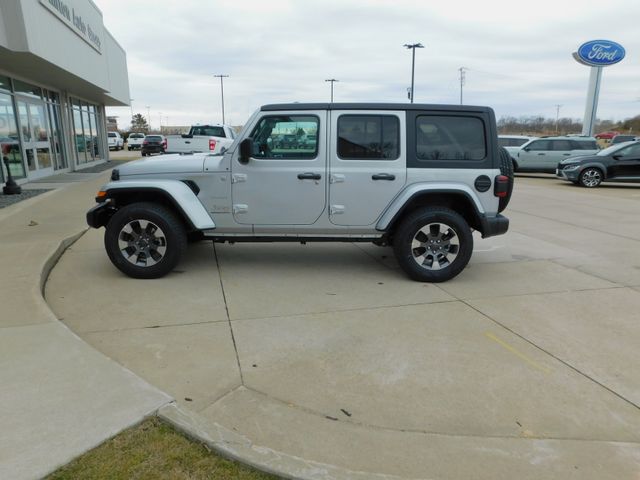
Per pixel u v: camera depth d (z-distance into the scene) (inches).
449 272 213.0
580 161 629.9
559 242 299.4
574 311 183.3
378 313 179.2
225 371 135.0
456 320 173.5
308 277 221.9
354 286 209.9
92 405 108.8
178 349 147.6
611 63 1034.7
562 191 579.2
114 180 214.1
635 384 131.9
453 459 100.8
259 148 210.1
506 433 110.1
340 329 164.4
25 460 90.8
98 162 942.4
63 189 495.5
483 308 185.5
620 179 616.1
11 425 100.9
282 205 211.0
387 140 209.0
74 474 88.4
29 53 415.2
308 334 159.9
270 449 97.2
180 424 102.6
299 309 181.9
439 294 200.8
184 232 214.2
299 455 101.0
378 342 154.9
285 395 123.9
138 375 131.6
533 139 767.7
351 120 207.6
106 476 88.4
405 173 208.8
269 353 146.2
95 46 660.1
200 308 181.2
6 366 125.5
